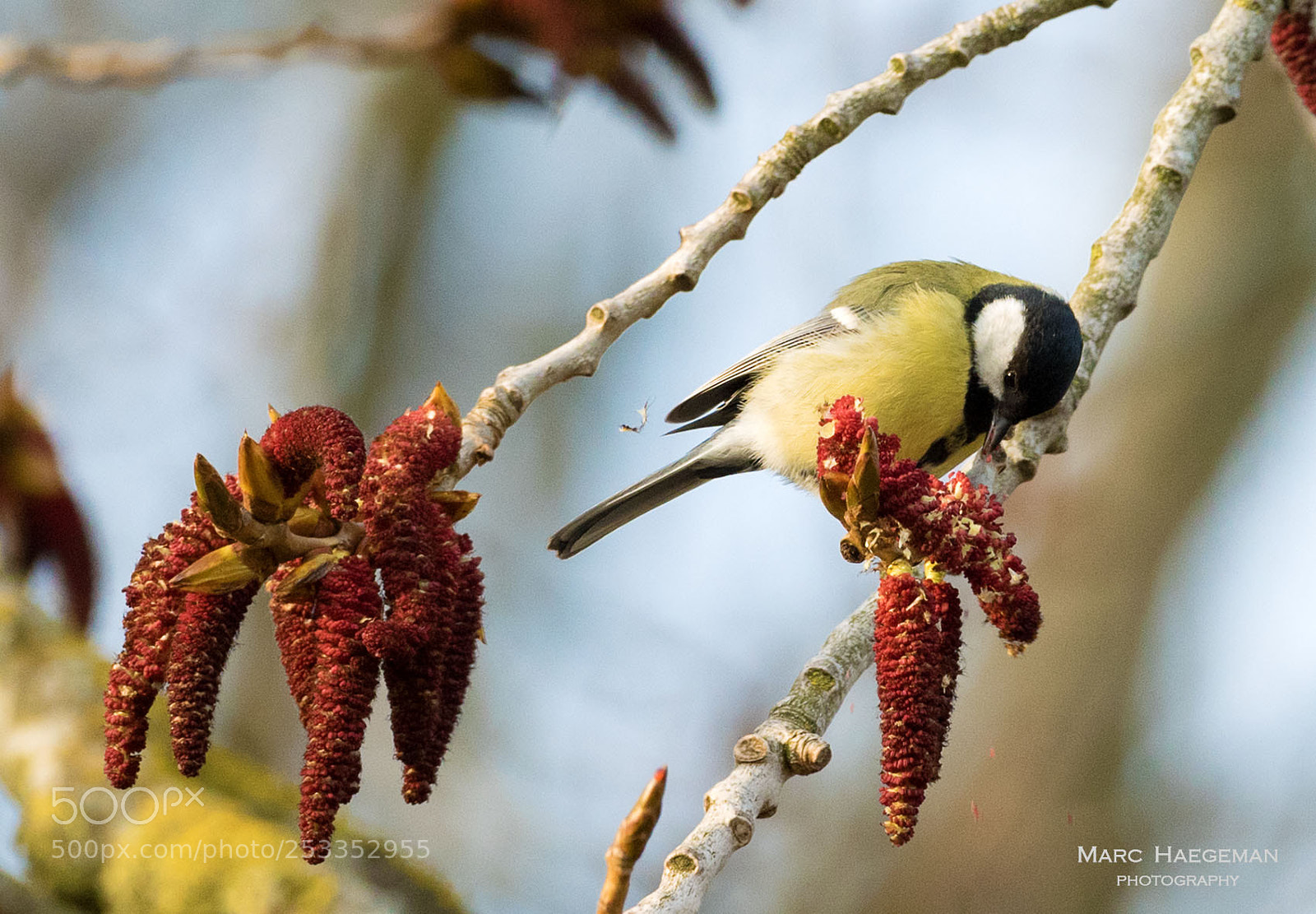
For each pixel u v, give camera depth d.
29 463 7.89
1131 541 15.32
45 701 6.95
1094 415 16.20
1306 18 8.07
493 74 7.64
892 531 4.57
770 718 5.45
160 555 4.16
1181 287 16.17
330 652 3.86
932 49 6.48
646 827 3.86
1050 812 14.33
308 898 6.34
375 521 4.02
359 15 16.38
